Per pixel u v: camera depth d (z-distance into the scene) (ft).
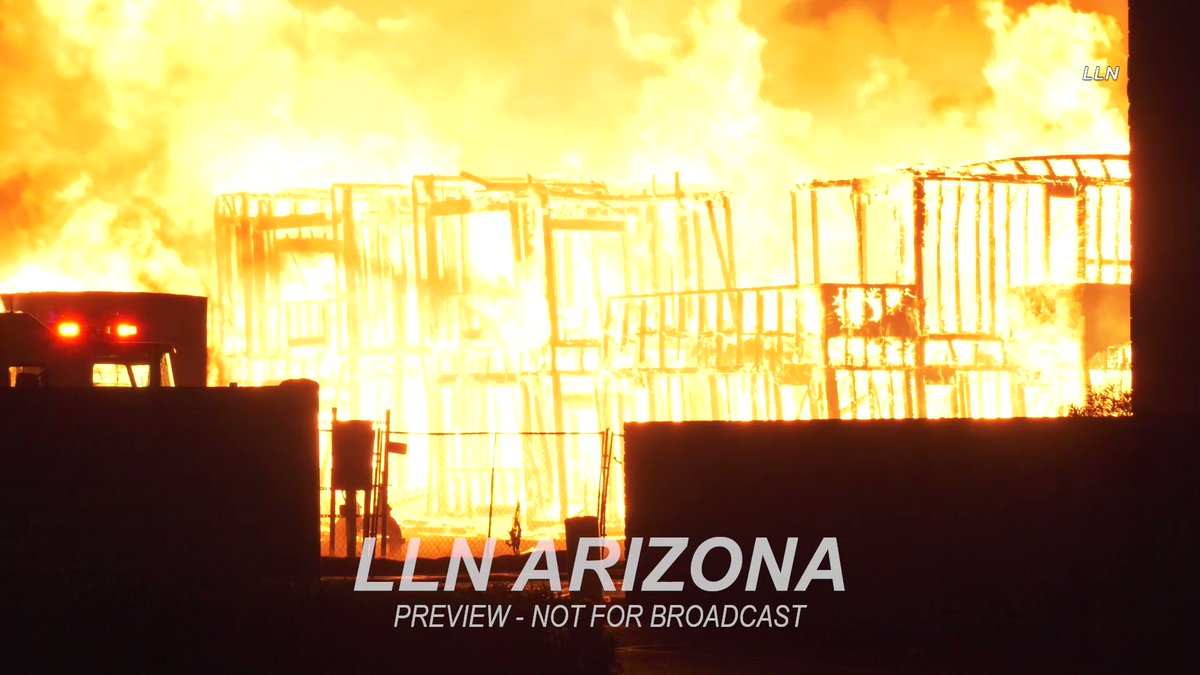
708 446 123.03
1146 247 126.31
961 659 104.83
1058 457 106.93
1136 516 103.09
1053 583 105.81
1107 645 102.42
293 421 129.29
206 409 128.16
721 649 109.81
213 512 127.13
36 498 124.77
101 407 126.52
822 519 117.08
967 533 110.11
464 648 82.33
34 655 83.05
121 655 82.99
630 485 126.00
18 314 157.58
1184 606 99.96
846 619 114.32
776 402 228.43
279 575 127.03
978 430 110.83
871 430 115.75
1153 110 126.41
